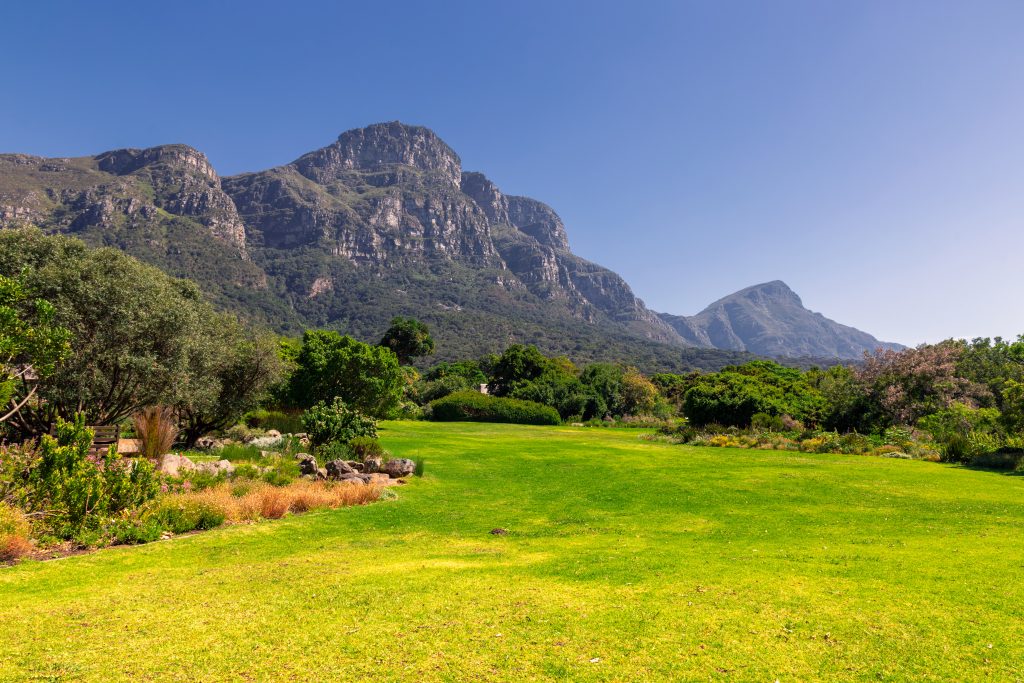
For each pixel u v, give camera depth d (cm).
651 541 929
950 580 646
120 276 1670
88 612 558
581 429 4834
